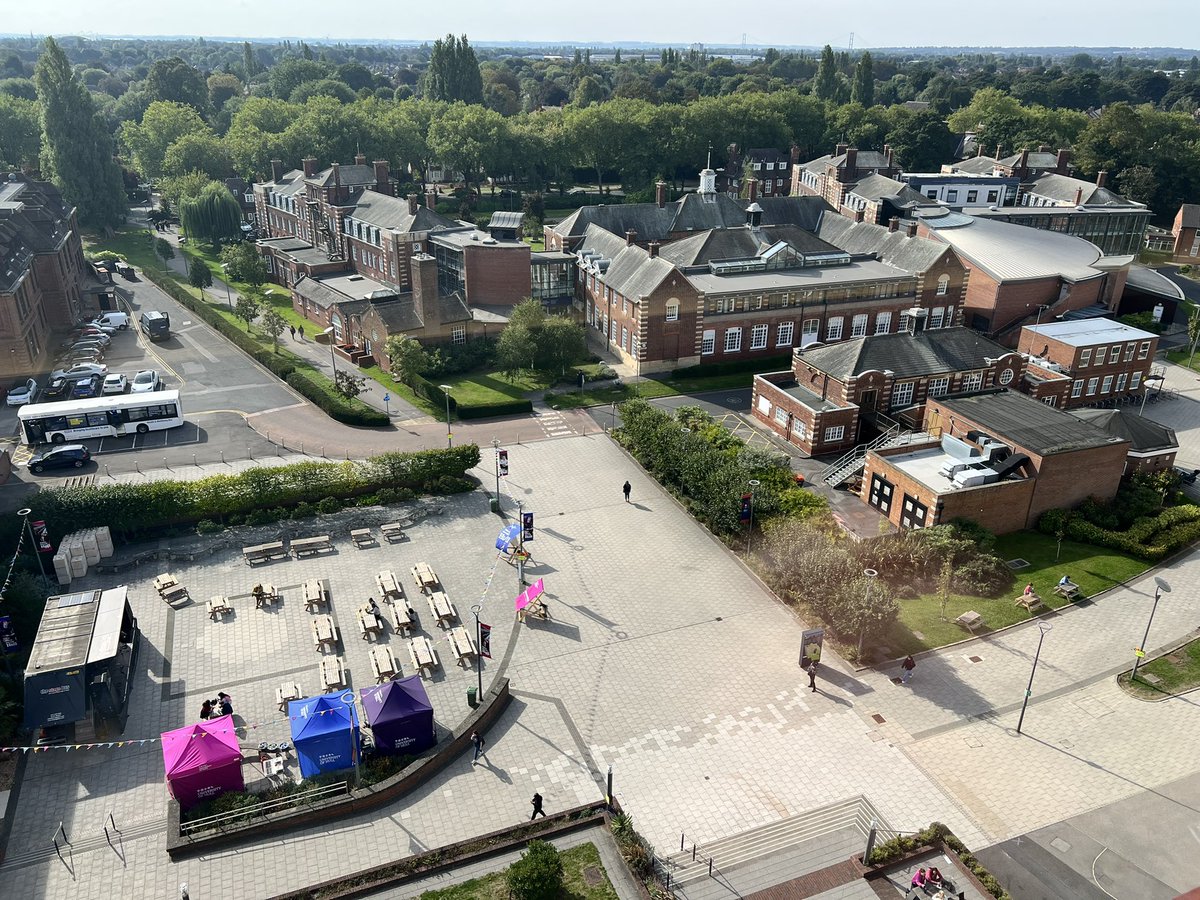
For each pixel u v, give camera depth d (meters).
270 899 32.72
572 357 86.50
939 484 58.69
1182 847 35.72
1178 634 49.47
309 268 113.81
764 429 77.06
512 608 51.28
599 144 171.88
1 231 88.31
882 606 46.12
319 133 162.38
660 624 50.22
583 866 34.19
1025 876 34.25
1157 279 111.62
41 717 39.62
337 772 38.44
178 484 58.16
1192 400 85.31
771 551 54.53
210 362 91.06
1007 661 47.19
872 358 71.88
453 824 36.59
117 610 45.00
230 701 42.53
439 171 195.25
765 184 179.62
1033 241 107.62
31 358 84.38
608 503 63.97
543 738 41.50
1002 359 74.94
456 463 64.75
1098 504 61.78
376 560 55.97
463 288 97.62
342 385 81.06
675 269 84.75
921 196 121.38
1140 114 177.62
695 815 37.22
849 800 38.09
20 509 54.03
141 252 139.12
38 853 34.97
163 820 36.62
